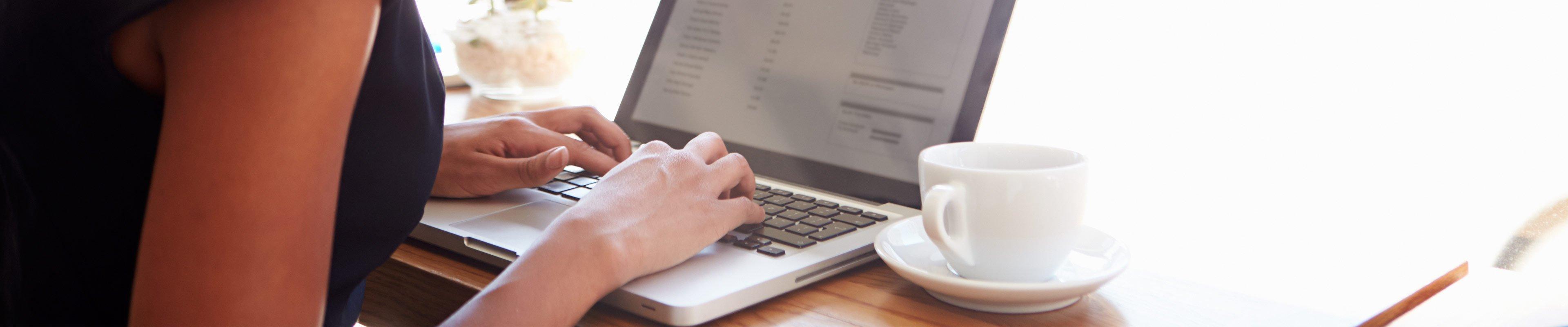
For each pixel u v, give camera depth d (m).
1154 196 0.90
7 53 0.36
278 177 0.32
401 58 0.45
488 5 1.28
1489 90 1.09
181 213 0.31
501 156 0.72
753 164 0.84
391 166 0.47
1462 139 1.11
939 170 0.48
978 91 0.74
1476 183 1.02
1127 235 0.65
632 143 0.95
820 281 0.54
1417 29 1.14
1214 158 1.12
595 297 0.46
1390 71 1.17
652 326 0.47
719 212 0.55
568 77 1.33
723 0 0.94
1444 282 0.52
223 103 0.31
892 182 0.75
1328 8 1.23
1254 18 1.30
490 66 1.27
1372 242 0.75
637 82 0.97
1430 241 0.88
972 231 0.47
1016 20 1.51
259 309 0.32
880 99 0.80
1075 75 1.47
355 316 0.56
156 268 0.32
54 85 0.36
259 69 0.31
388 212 0.48
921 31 0.80
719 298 0.47
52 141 0.39
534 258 0.47
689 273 0.51
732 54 0.91
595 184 0.74
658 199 0.53
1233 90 1.32
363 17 0.34
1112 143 1.20
